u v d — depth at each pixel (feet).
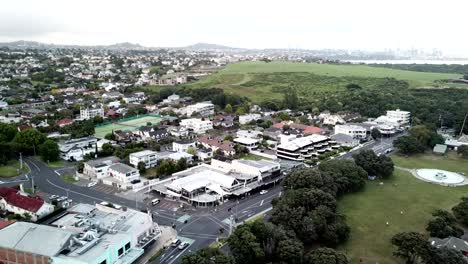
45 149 603.26
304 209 375.25
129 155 601.21
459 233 370.12
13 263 291.99
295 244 313.12
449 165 640.17
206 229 386.32
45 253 281.74
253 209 439.22
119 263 302.04
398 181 554.87
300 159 632.79
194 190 462.19
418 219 423.23
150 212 426.10
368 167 556.10
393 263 328.08
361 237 377.09
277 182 532.73
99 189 494.59
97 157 618.03
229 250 338.34
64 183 513.45
